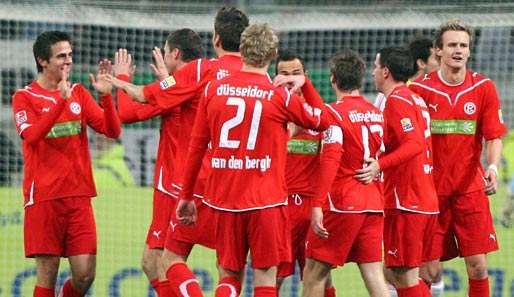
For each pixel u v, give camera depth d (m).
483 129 34.38
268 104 28.58
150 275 33.88
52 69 32.81
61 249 33.59
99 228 38.97
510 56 41.19
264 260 29.08
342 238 32.16
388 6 40.12
